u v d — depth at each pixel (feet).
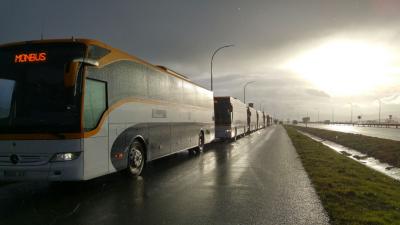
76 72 28.86
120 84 37.60
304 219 25.66
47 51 31.60
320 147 94.07
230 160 62.64
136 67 41.60
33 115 30.68
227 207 28.89
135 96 41.14
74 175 30.32
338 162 60.59
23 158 30.68
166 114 51.65
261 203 30.27
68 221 25.16
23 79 31.40
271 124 568.00
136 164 41.65
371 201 31.22
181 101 59.36
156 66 48.96
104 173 34.22
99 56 33.81
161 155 49.60
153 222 24.80
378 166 69.15
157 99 48.08
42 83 31.09
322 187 36.86
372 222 24.30
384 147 94.38
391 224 23.94
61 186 37.83
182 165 55.31
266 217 26.11
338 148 111.65
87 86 31.81
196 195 33.27
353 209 27.91
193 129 67.36
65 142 30.30
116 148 36.63
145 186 37.63
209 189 36.11
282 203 30.30
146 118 44.27
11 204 29.99
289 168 52.21
